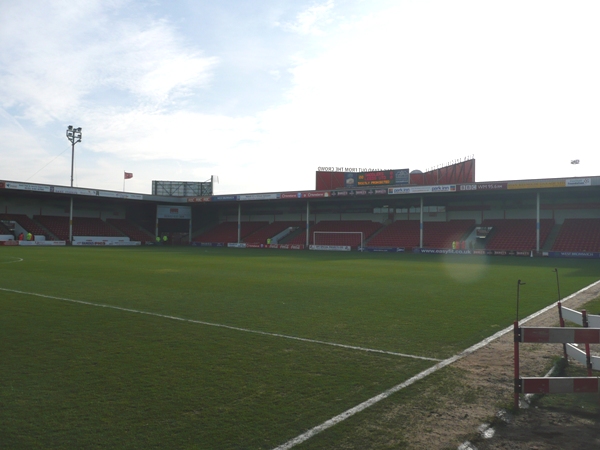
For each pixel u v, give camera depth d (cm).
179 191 6669
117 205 6191
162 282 1670
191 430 449
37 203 5475
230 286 1572
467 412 501
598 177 3453
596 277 1959
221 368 645
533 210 4553
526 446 427
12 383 580
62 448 413
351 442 428
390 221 5384
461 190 4016
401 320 997
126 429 450
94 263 2525
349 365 665
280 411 496
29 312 1062
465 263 2867
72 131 6022
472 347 772
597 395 560
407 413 495
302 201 5697
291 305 1188
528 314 1074
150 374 617
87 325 926
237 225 6362
